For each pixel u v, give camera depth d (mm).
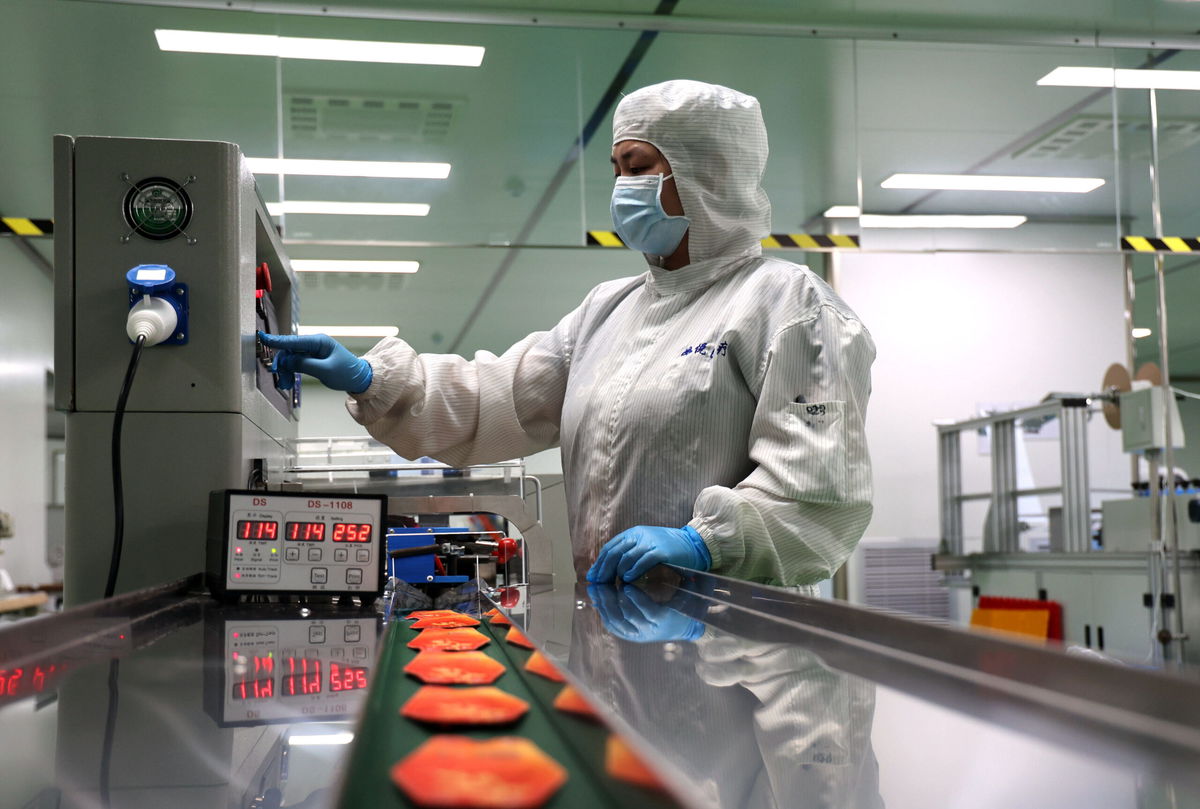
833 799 305
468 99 3701
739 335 1339
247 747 378
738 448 1371
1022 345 4750
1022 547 4652
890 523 4621
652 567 1152
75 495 1072
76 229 1080
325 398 3430
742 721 407
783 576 1254
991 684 463
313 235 3566
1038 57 4070
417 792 289
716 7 3787
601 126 3773
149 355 1080
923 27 3986
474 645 634
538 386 1653
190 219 1094
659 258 1528
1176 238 4141
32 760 357
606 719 342
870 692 454
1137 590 3635
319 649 619
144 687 484
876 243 3998
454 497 1189
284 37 3576
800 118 3957
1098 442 4766
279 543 930
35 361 4570
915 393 4668
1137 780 308
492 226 3668
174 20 3510
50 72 3441
